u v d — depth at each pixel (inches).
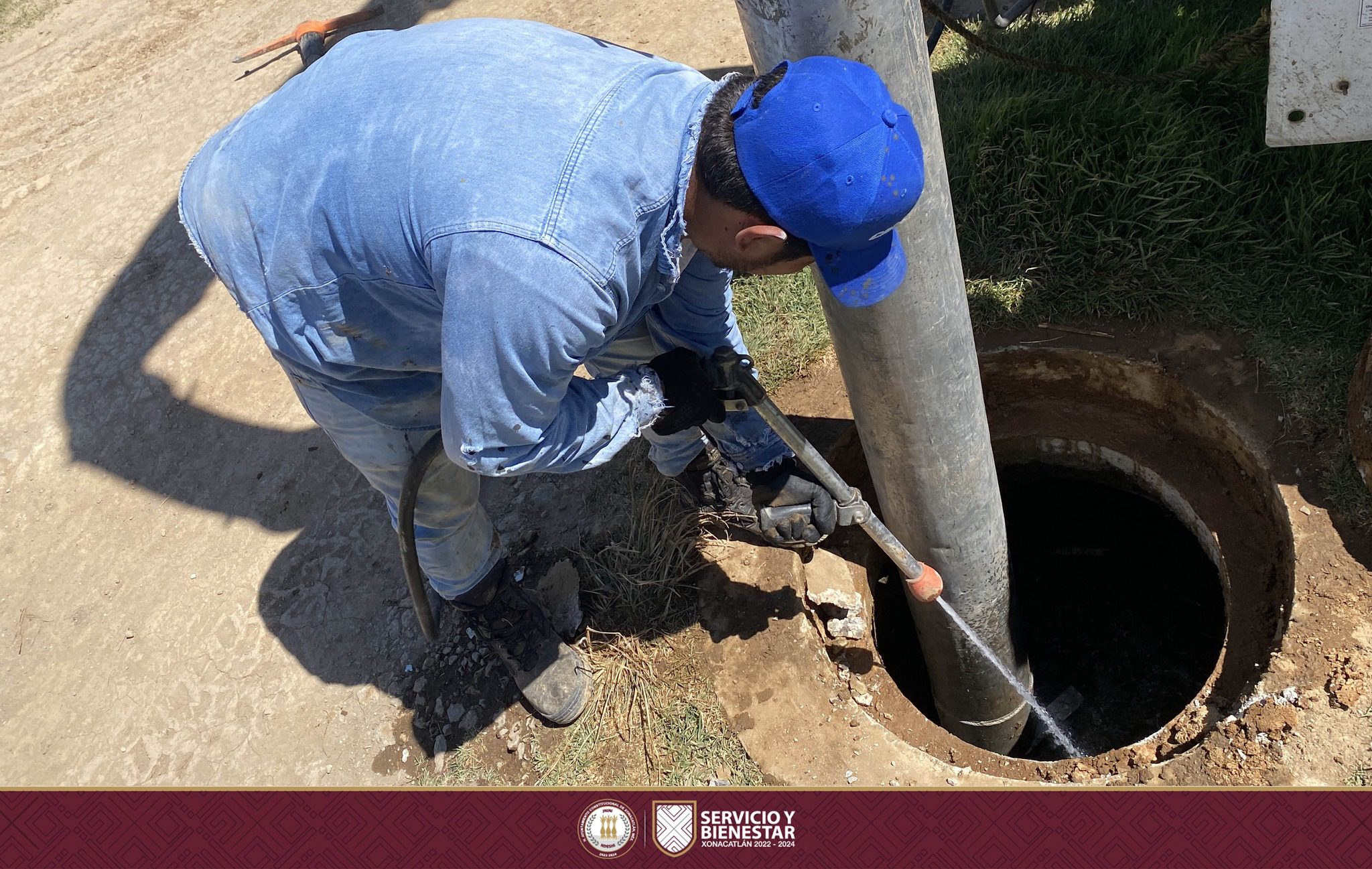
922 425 76.2
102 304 154.3
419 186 52.4
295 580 115.3
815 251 53.9
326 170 55.5
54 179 181.3
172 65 202.2
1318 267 101.0
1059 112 113.9
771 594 97.0
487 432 57.4
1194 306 104.0
